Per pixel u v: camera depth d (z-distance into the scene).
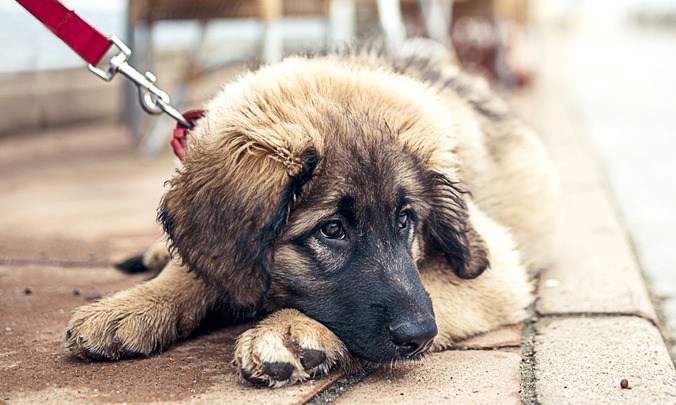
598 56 7.38
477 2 3.56
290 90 1.25
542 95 4.04
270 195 1.18
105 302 1.27
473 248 1.30
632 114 3.48
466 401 1.16
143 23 2.35
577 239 1.65
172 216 1.22
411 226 1.26
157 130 2.55
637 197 1.97
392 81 1.31
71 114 3.18
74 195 2.02
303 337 1.19
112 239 1.68
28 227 1.75
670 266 1.56
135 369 1.22
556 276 1.50
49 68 3.06
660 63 6.27
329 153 1.21
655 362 1.23
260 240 1.18
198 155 1.22
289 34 3.82
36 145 2.81
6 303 1.40
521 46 4.38
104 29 3.04
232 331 1.33
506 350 1.28
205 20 2.24
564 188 2.00
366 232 1.21
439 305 1.30
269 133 1.20
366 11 3.04
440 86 1.47
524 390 1.19
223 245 1.19
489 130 1.53
